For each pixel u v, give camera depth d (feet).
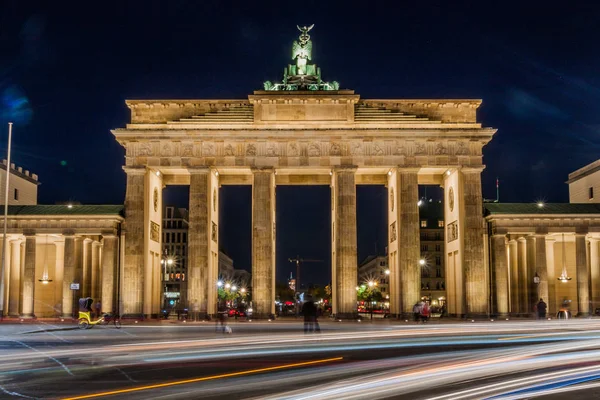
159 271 339.98
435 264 626.64
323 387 77.92
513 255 363.35
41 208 330.13
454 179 328.49
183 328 223.30
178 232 634.43
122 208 331.16
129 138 318.04
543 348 126.11
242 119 321.11
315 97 319.88
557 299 351.05
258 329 212.64
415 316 278.26
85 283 339.98
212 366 101.09
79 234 319.27
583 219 324.80
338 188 316.19
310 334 176.14
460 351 122.72
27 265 317.83
